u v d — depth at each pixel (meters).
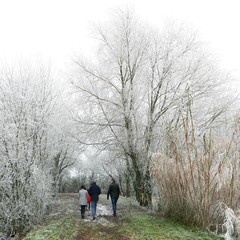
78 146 18.67
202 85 16.00
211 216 11.55
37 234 11.16
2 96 14.12
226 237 9.80
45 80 16.44
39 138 15.15
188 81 15.63
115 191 14.48
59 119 17.22
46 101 15.86
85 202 14.08
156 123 16.22
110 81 16.59
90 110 16.92
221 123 16.00
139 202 17.09
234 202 11.34
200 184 11.44
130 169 18.08
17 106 14.06
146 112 17.25
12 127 13.53
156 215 13.89
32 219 13.80
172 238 10.27
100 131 16.86
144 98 17.23
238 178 11.46
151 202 15.58
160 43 16.55
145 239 10.26
